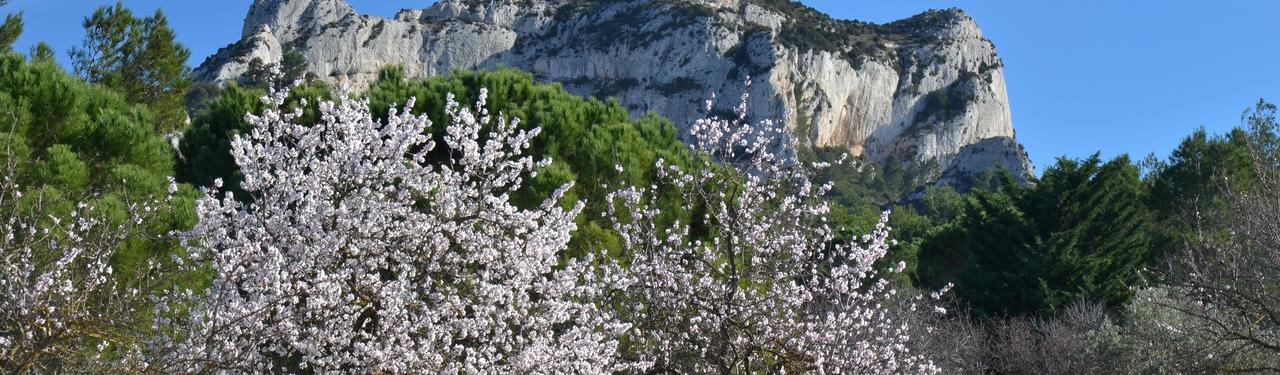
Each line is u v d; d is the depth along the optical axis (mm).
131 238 6574
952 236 26344
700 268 7488
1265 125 24484
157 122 17016
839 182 90000
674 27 122438
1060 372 14820
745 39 119812
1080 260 20766
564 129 10438
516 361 6164
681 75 120000
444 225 6309
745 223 7211
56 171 8180
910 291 18609
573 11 138375
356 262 6086
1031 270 21062
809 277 8414
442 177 6645
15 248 5234
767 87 110812
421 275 6391
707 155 7824
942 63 126562
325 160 6398
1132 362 14219
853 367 6961
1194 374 11133
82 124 9125
